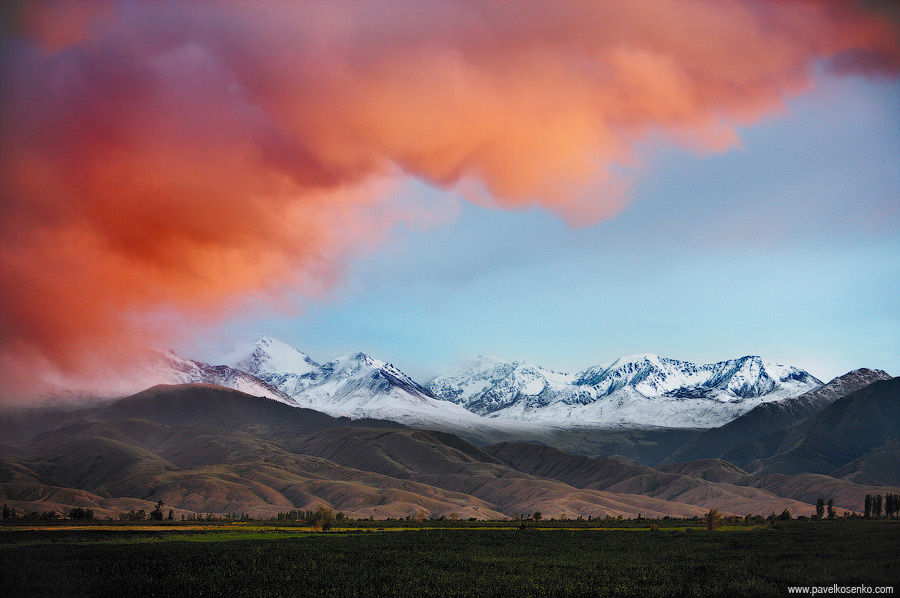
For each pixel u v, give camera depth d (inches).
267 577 4576.8
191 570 4805.6
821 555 5157.5
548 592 4143.7
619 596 4023.1
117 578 4520.2
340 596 4106.8
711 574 4571.9
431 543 6481.3
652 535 7273.6
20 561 5108.3
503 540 6786.4
